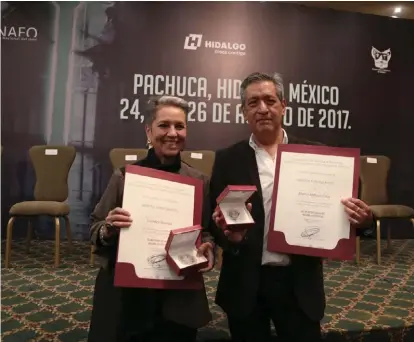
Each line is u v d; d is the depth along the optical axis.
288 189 1.30
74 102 3.91
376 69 4.30
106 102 3.94
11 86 3.86
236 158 1.43
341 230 1.24
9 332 1.74
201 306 1.26
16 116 3.87
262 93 1.30
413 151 4.38
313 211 1.27
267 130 1.33
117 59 3.94
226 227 1.15
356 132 4.29
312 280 1.32
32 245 3.65
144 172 1.21
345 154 1.28
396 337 1.82
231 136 4.09
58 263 2.90
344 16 4.23
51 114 3.90
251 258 1.33
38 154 3.23
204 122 4.04
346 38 4.25
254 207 1.33
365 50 4.29
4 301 2.15
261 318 1.45
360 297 2.28
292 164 1.31
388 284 2.56
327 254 1.23
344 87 4.26
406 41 4.35
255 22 4.09
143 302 1.27
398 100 4.35
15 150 3.87
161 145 1.28
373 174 3.43
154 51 3.97
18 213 2.86
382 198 3.42
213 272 2.79
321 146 1.31
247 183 1.36
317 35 4.19
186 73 4.02
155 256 1.17
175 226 1.20
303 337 1.34
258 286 1.33
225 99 4.07
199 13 4.02
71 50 3.90
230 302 1.37
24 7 3.86
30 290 2.35
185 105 1.30
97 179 3.95
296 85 4.16
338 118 4.25
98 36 3.92
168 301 1.24
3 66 3.85
